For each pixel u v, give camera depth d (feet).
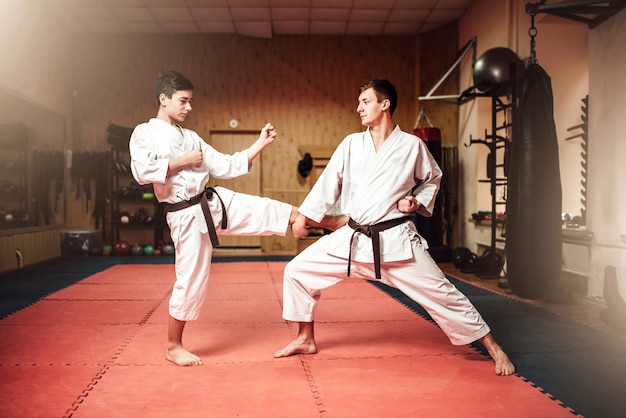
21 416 6.49
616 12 13.37
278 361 8.88
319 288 8.92
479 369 8.45
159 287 17.03
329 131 29.89
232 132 29.84
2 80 21.06
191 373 8.22
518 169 15.24
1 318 12.25
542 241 14.73
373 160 8.32
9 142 21.83
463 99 25.43
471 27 25.59
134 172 8.38
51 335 10.66
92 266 22.74
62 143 27.86
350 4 25.43
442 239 25.89
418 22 27.81
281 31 29.32
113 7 25.71
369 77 29.86
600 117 14.08
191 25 28.22
